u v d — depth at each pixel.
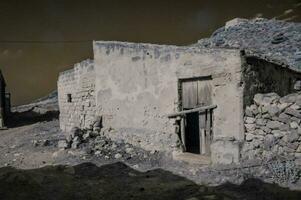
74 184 7.24
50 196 6.46
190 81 8.83
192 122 10.51
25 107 34.66
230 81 7.66
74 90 14.38
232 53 7.59
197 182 7.02
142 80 10.20
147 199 6.27
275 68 9.45
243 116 7.47
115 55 11.30
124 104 11.02
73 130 11.76
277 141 7.00
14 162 9.55
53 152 10.41
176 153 9.00
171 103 9.24
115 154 9.77
